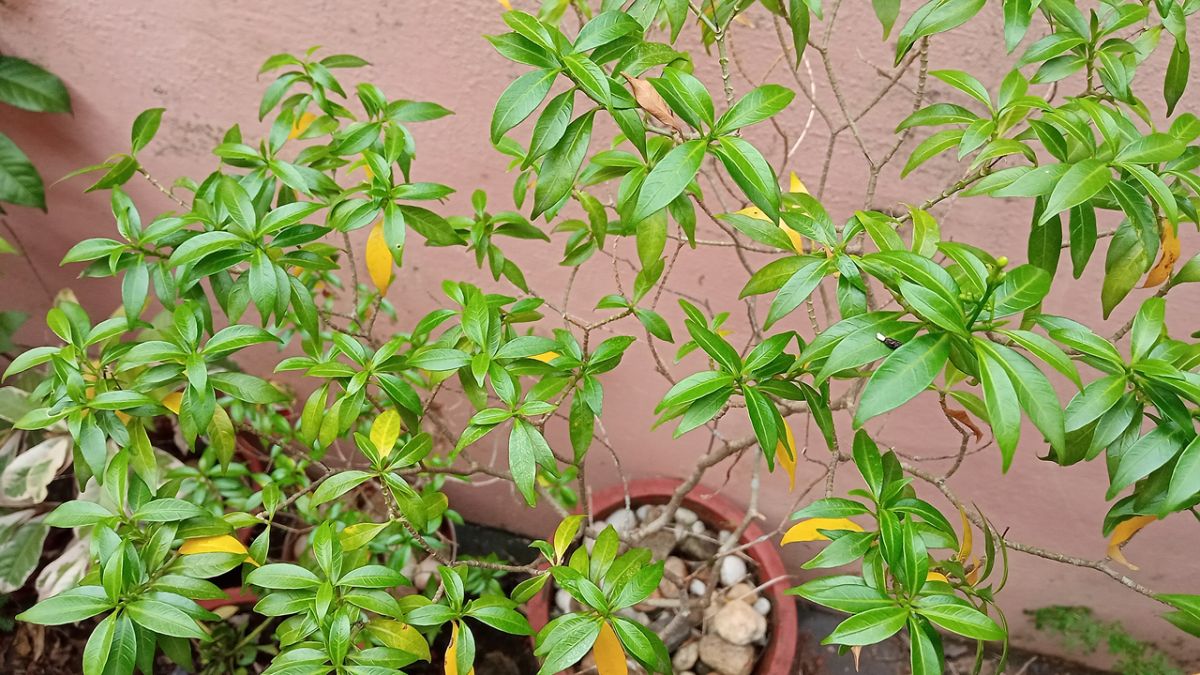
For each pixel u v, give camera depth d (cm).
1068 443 92
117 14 163
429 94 163
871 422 187
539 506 238
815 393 98
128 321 115
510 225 139
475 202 140
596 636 97
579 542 202
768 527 228
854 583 88
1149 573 195
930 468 192
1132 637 212
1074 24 99
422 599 112
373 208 115
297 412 225
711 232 168
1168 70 103
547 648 97
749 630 189
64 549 216
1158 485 90
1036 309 94
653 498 209
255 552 113
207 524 112
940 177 148
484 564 128
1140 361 80
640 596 99
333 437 111
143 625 97
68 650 213
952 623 82
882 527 90
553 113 91
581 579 101
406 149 130
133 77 173
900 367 72
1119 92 97
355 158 174
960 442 183
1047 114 88
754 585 202
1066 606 213
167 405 122
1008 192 83
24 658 211
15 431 196
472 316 109
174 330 114
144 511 106
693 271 176
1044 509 189
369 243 134
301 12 156
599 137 161
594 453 224
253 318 211
